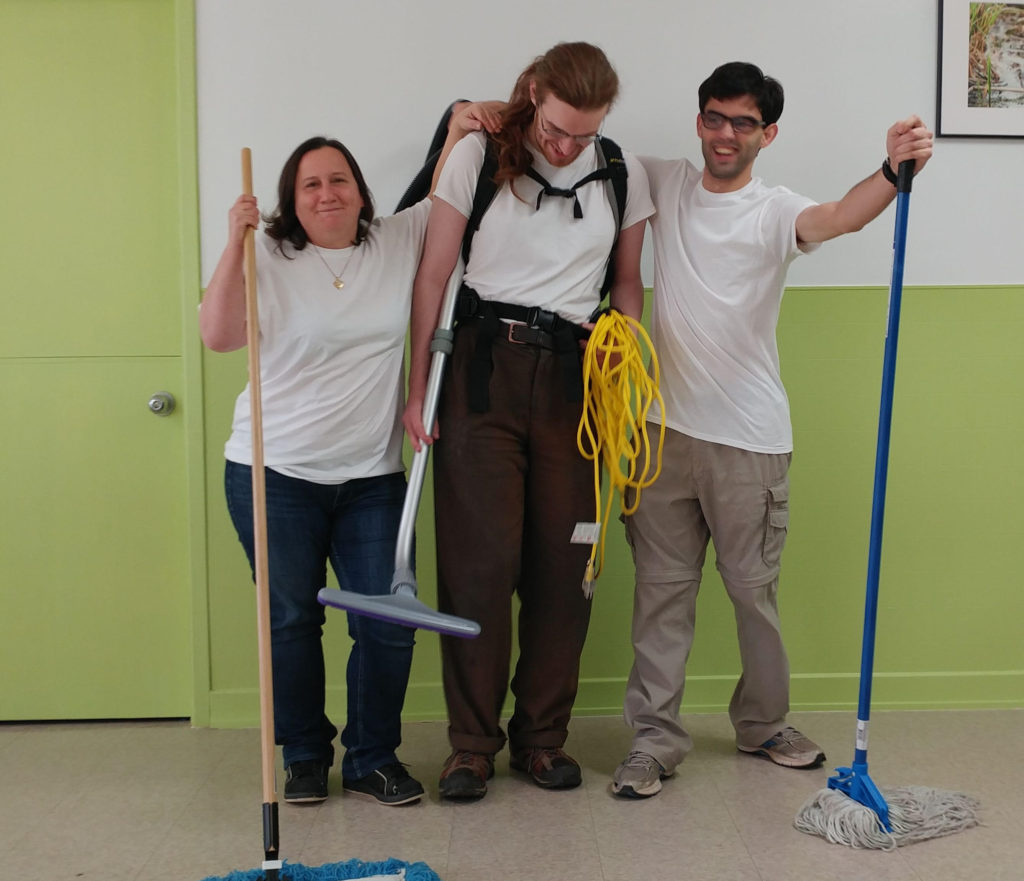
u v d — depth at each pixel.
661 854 2.00
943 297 2.72
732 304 2.25
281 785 2.37
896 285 2.04
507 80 2.66
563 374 2.20
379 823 2.15
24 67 2.70
